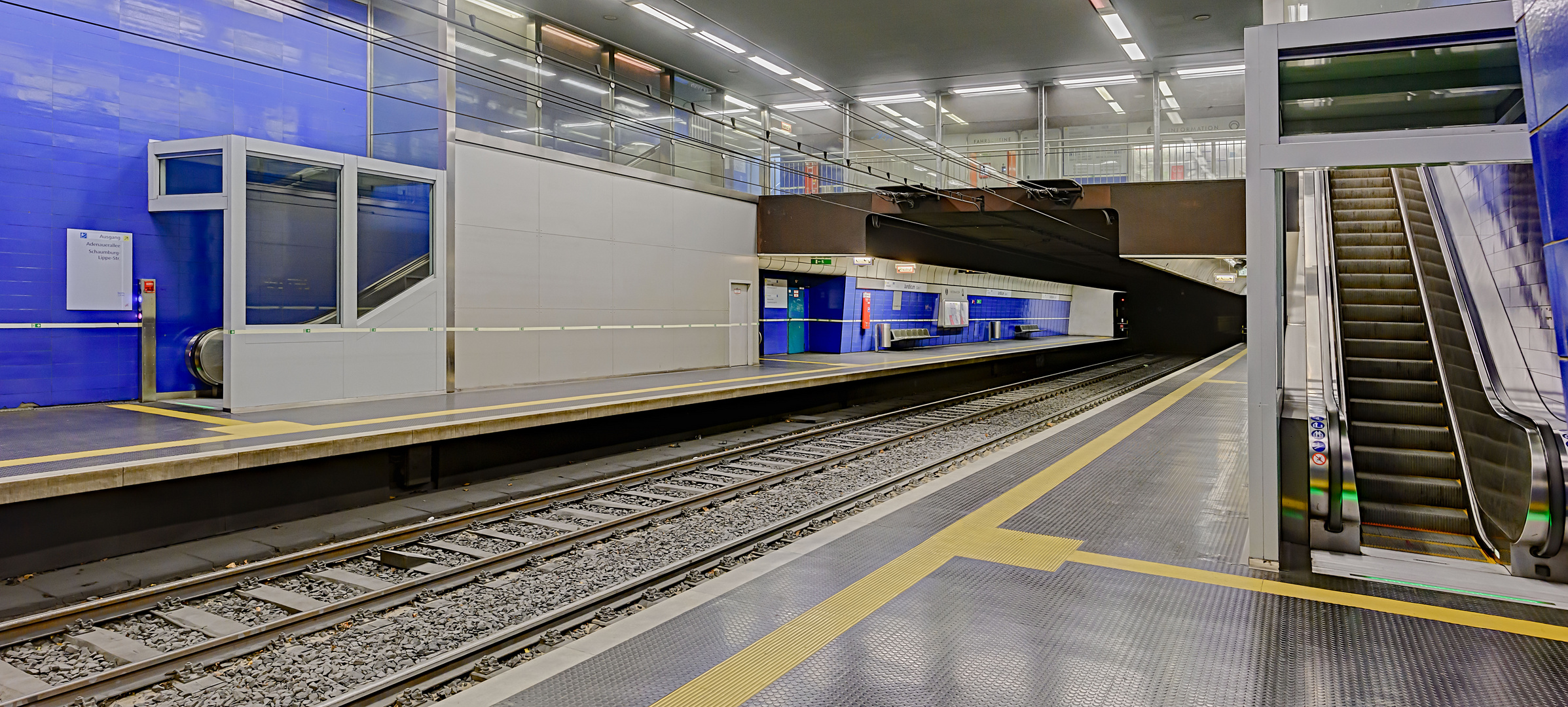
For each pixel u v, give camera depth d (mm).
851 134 23375
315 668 4422
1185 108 21875
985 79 19781
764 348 20703
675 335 15828
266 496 7246
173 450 6938
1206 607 4383
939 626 4133
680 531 7234
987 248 23609
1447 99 4762
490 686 3479
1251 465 5078
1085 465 8320
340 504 7809
